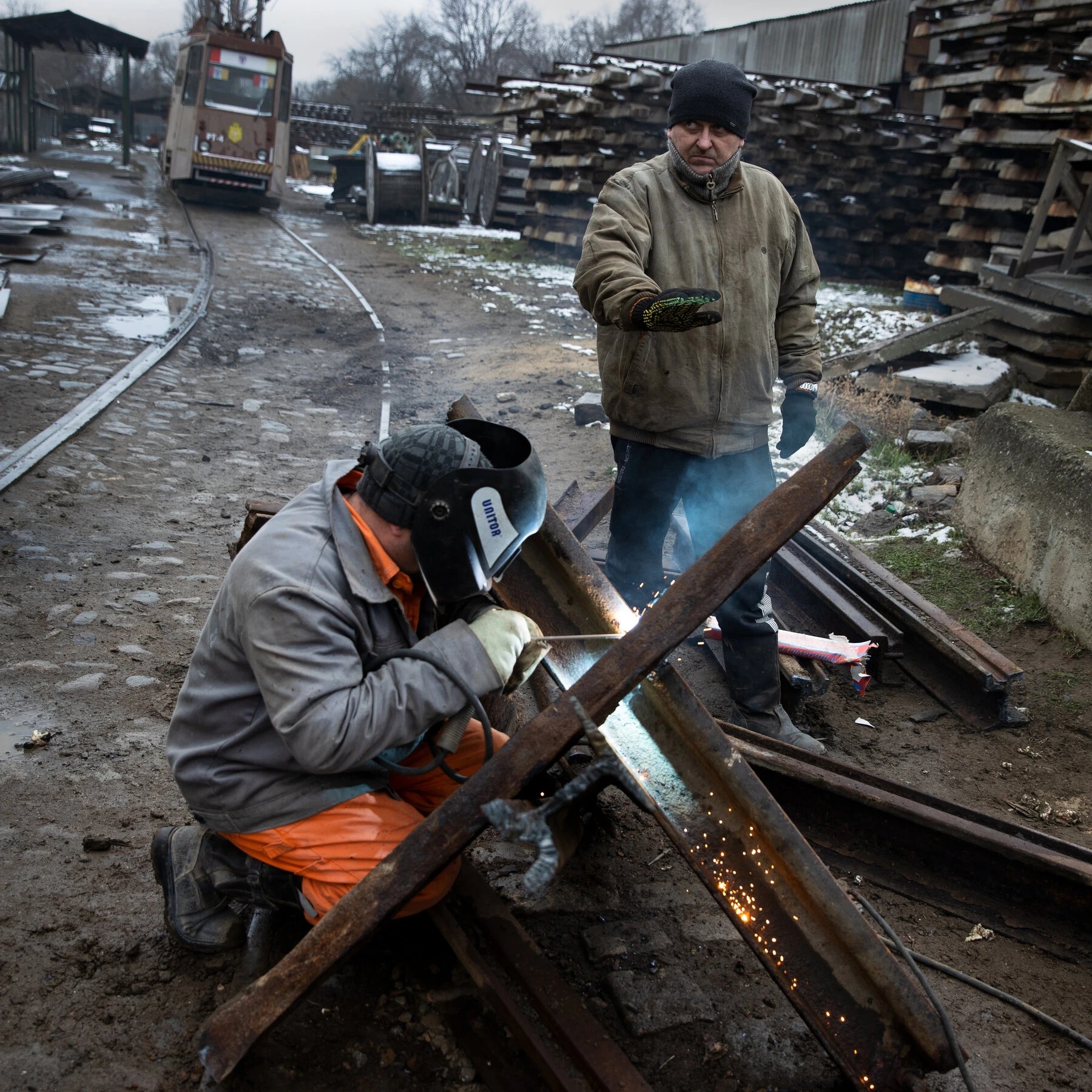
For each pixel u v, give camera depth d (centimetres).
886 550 526
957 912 281
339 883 212
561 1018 207
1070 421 504
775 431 722
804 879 197
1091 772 354
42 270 1273
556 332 1173
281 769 213
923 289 1148
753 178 323
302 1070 214
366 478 206
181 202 2319
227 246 1738
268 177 2300
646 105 1580
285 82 2277
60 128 4675
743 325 320
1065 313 773
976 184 1165
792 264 335
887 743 371
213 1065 181
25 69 3175
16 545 478
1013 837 283
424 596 219
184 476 621
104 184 2469
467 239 2089
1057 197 1023
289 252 1758
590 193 1666
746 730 312
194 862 239
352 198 2512
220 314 1186
